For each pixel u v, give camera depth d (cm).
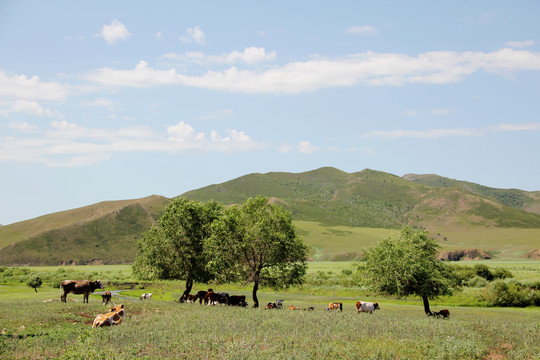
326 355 1733
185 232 4612
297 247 4759
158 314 2936
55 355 1670
